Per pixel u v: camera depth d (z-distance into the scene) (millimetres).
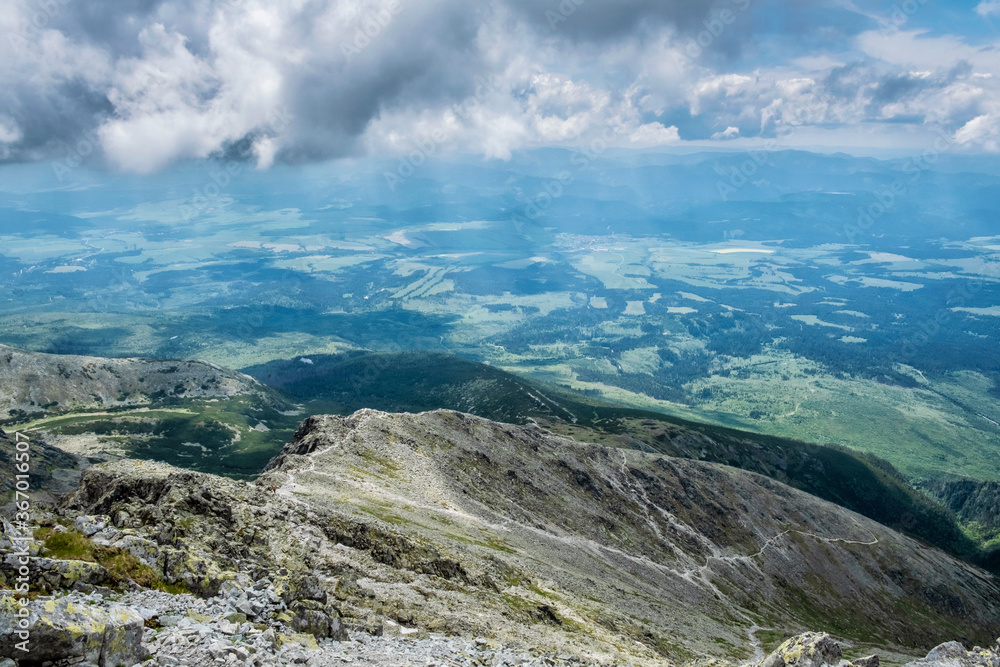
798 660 41688
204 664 25641
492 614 65688
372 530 71938
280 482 103500
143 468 53000
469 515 130000
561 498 181750
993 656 51031
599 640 75500
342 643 35844
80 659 22609
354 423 158375
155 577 34094
